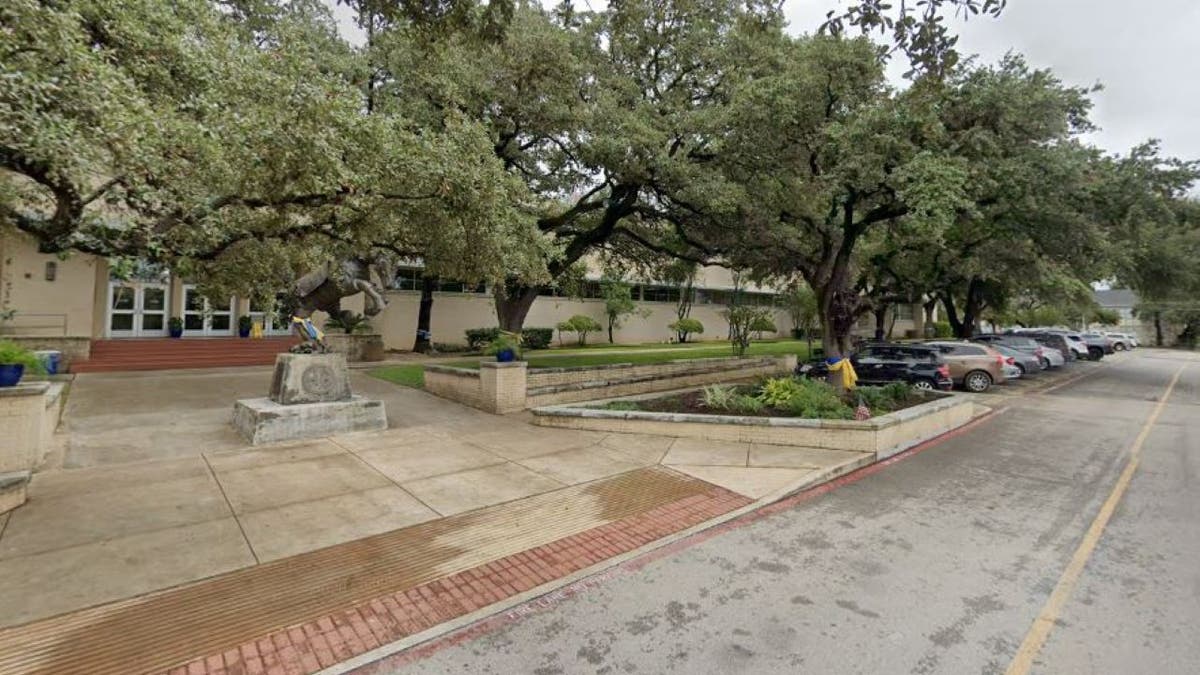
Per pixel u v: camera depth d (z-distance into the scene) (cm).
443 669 310
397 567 427
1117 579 427
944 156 1120
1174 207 1725
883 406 986
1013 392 1606
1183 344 4712
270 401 863
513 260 1059
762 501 600
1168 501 621
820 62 1188
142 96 591
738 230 1426
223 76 668
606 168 1286
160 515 505
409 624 353
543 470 693
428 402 1126
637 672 309
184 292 2080
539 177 1485
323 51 1216
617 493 615
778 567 445
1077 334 2994
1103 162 1584
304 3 1346
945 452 850
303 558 434
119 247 634
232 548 446
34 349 1388
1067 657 325
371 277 1592
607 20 1292
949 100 1157
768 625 358
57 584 378
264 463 678
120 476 610
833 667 314
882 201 1354
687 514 559
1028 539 507
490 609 374
